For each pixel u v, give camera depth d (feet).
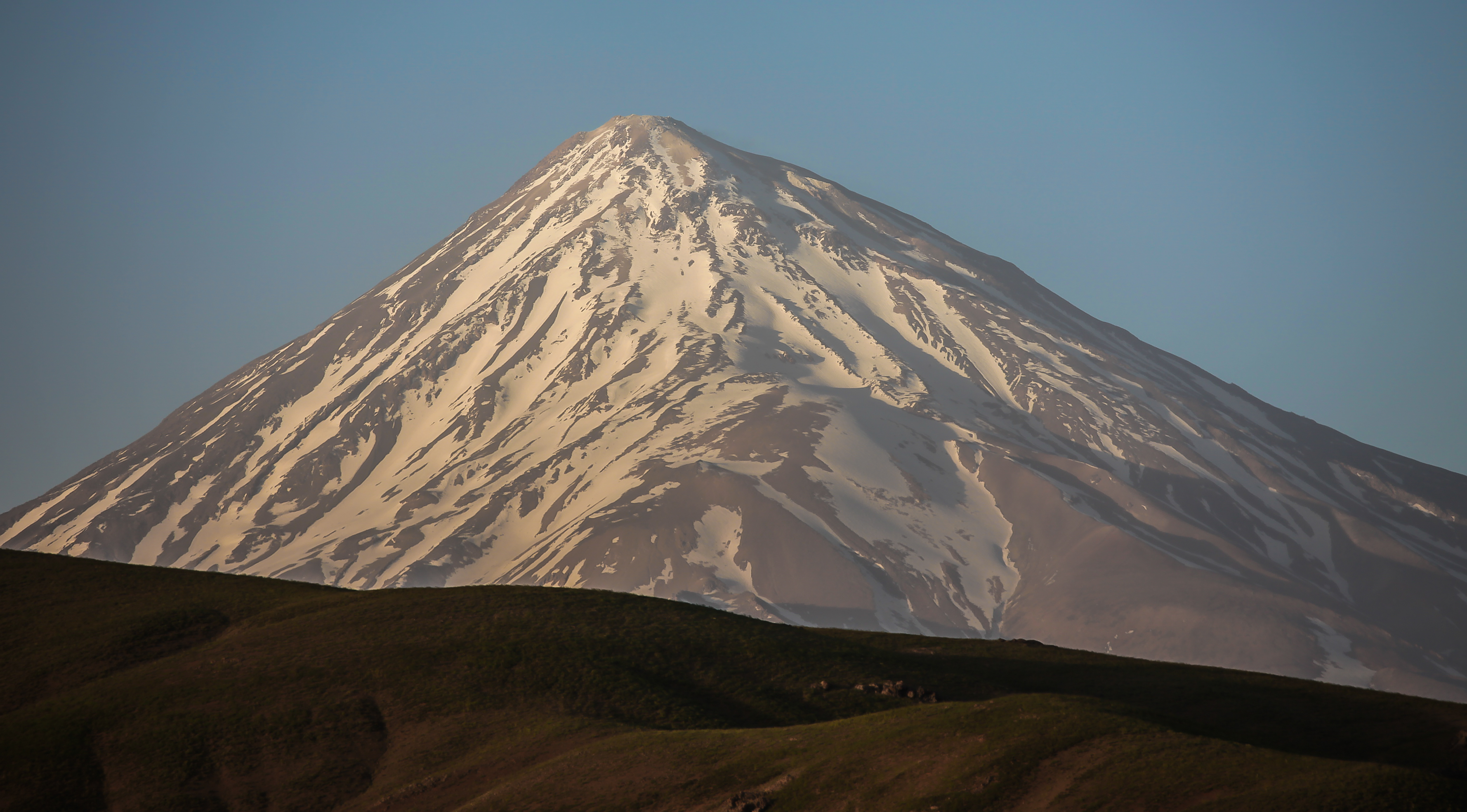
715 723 326.24
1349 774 203.00
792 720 333.42
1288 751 257.96
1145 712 254.27
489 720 324.60
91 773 299.38
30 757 302.25
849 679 369.30
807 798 239.09
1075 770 223.51
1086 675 381.60
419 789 287.89
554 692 341.41
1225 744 224.94
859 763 246.68
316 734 318.65
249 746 312.50
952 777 228.43
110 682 356.18
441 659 361.30
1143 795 210.18
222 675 355.56
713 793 252.21
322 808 288.30
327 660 364.79
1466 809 191.01
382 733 323.37
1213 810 200.13
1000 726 245.86
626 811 251.60
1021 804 217.15
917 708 276.00
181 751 307.17
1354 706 322.14
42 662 376.07
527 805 263.70
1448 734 287.69
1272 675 372.38
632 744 287.89
